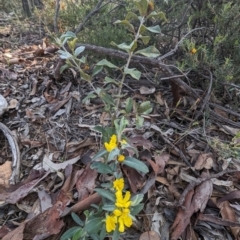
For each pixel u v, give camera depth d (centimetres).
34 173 37
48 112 46
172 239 31
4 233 31
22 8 89
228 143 42
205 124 44
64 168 37
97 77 52
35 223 31
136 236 32
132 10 52
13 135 41
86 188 34
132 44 30
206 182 35
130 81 51
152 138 41
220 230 33
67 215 32
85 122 44
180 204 33
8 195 34
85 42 52
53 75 52
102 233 27
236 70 47
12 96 50
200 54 48
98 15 60
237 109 48
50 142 42
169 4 54
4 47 67
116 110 33
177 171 37
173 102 47
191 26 53
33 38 72
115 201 26
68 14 62
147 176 36
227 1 51
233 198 35
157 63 43
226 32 48
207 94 43
